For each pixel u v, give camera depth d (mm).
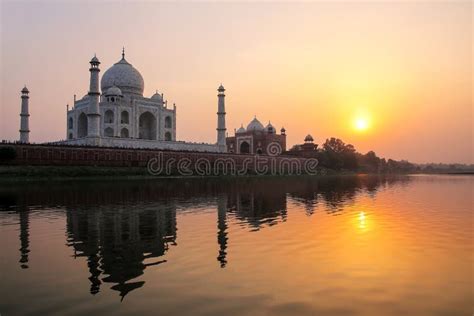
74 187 35656
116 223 16156
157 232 14164
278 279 8672
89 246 11992
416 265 9797
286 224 15883
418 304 7258
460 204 23859
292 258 10438
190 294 7762
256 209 20891
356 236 13375
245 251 11227
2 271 9406
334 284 8352
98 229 14797
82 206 21781
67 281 8633
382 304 7254
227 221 16672
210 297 7590
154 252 11172
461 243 12242
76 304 7289
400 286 8234
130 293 7848
